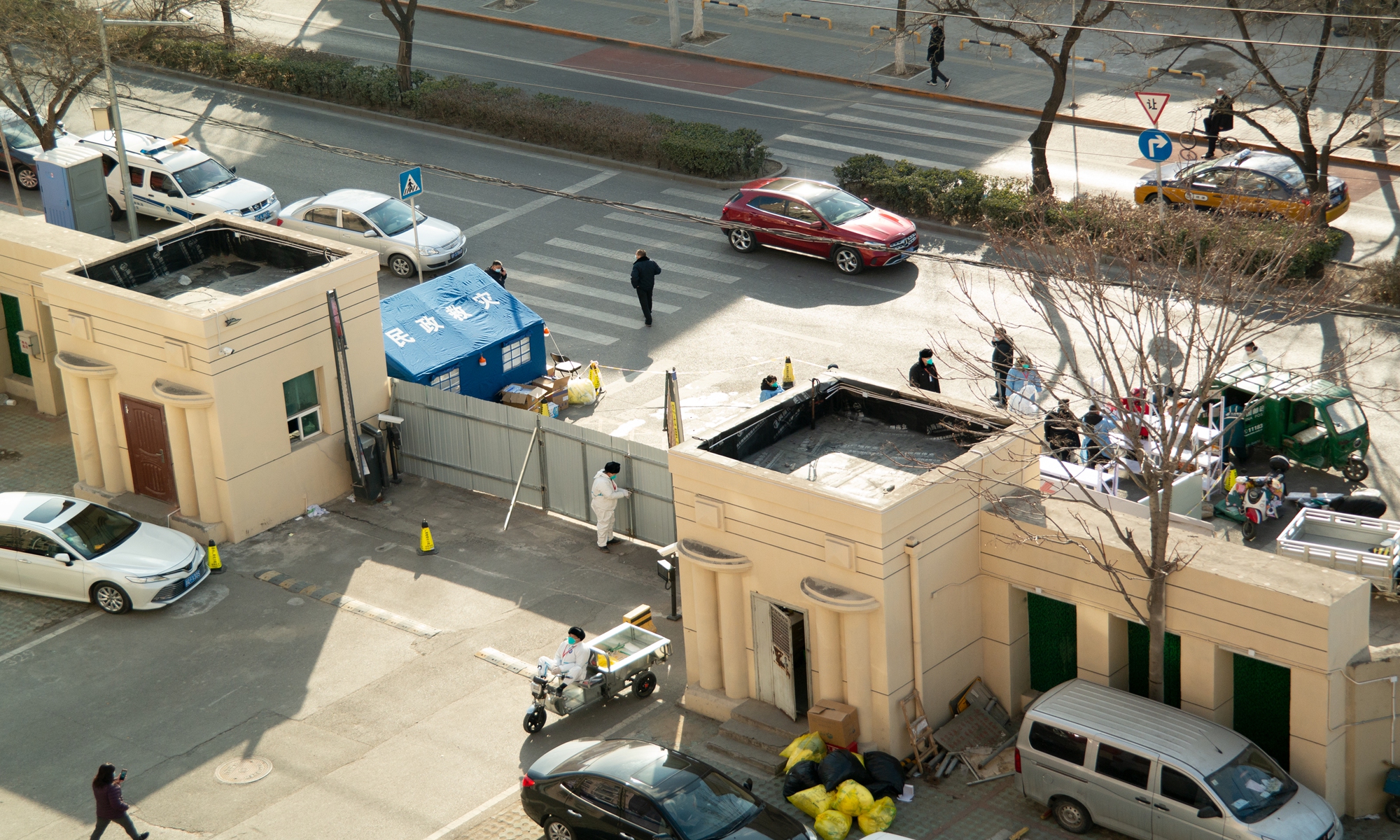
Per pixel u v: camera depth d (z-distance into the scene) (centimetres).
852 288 3047
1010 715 1730
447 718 1808
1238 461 2320
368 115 4184
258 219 3416
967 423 1762
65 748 1772
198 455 2206
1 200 3697
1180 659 1568
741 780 1647
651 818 1434
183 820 1630
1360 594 1461
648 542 2214
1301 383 2189
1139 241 2564
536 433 2280
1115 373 2522
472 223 3466
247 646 1983
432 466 2444
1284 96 3009
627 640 1861
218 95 4388
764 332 2872
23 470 2498
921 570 1591
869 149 3731
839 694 1658
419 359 2502
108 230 3100
